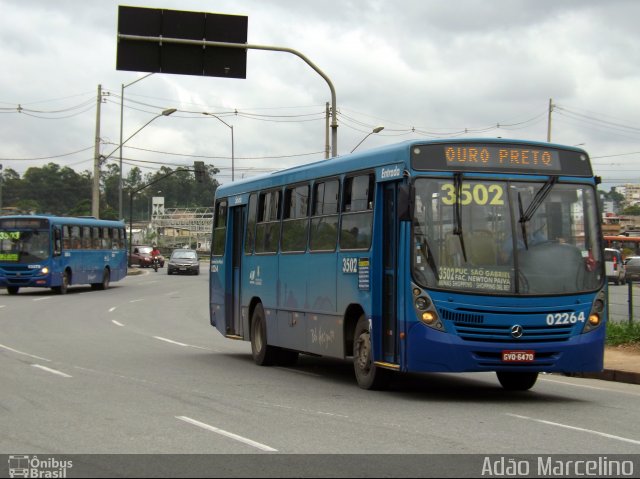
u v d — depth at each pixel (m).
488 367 12.09
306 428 10.15
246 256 18.77
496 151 12.66
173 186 167.12
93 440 9.42
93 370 16.19
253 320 18.25
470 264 12.20
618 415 11.45
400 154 12.67
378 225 13.13
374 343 13.09
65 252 42.56
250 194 18.78
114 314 31.92
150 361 18.02
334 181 14.85
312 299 15.40
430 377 16.22
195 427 10.21
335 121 24.48
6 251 40.91
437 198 12.37
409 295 12.19
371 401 12.49
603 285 12.66
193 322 29.75
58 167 146.88
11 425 10.33
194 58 21.42
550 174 12.74
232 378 15.33
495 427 10.27
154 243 128.88
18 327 25.94
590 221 12.82
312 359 19.28
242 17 21.64
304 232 15.88
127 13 21.17
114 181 159.75
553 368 12.27
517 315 12.14
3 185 143.12
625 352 18.88
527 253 12.36
